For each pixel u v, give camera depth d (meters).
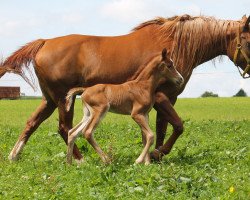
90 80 10.94
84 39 11.06
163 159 10.86
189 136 15.16
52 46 11.09
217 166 9.96
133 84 10.45
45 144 14.09
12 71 11.30
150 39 10.91
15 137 16.16
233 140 14.27
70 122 11.19
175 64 10.86
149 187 8.30
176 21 10.94
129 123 19.58
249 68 11.20
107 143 13.78
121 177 9.13
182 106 36.53
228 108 34.28
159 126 11.05
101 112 10.34
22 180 9.27
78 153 11.10
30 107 37.31
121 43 10.95
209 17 11.18
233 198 7.55
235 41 11.06
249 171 9.51
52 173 9.90
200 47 10.96
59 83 11.03
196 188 8.17
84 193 8.22
